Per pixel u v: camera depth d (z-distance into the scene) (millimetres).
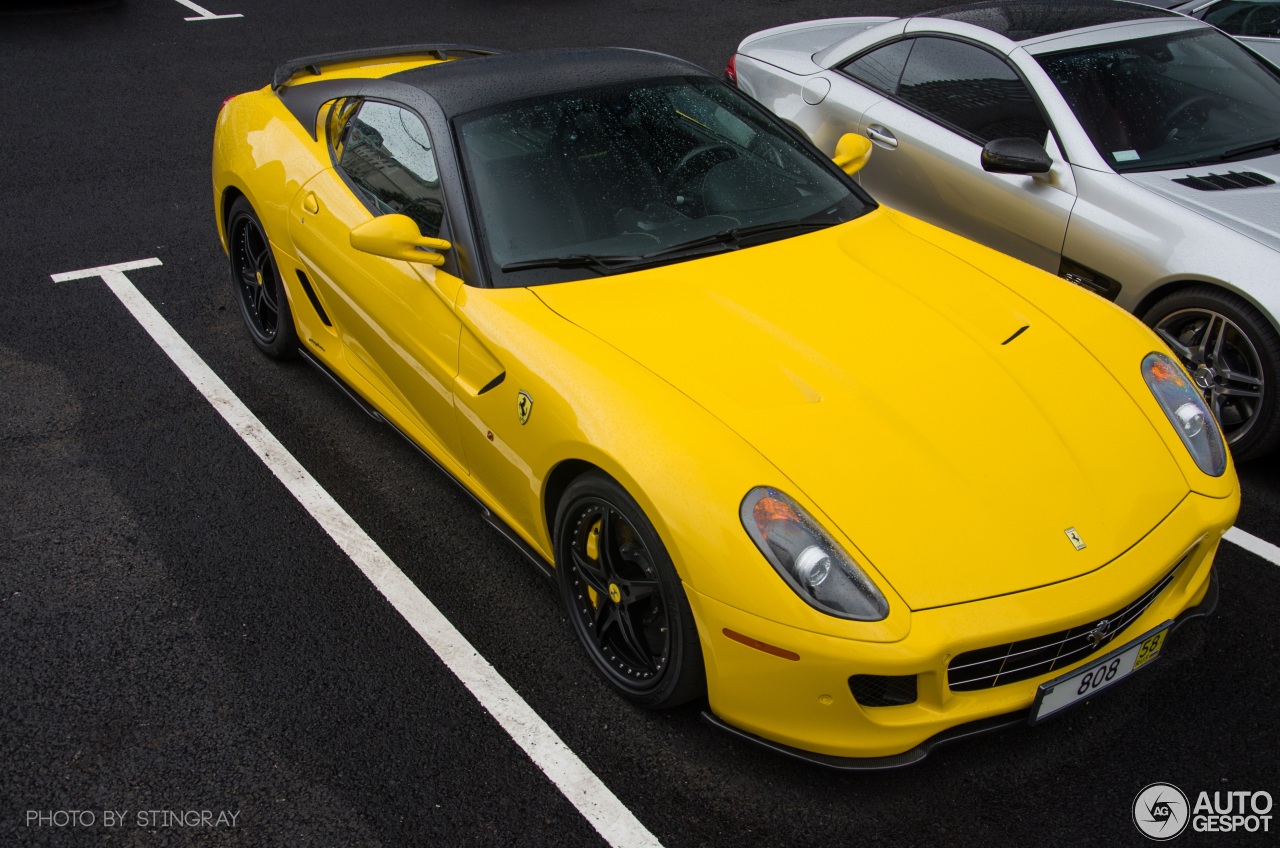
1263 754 2730
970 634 2303
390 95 3736
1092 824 2529
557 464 2803
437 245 3193
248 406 4352
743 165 3602
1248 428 3889
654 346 2854
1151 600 2676
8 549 3492
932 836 2500
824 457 2533
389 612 3238
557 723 2830
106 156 7141
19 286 5344
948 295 3211
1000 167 4336
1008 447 2645
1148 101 4562
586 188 3350
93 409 4312
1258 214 4000
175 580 3363
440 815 2553
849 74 5465
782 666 2375
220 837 2490
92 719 2828
